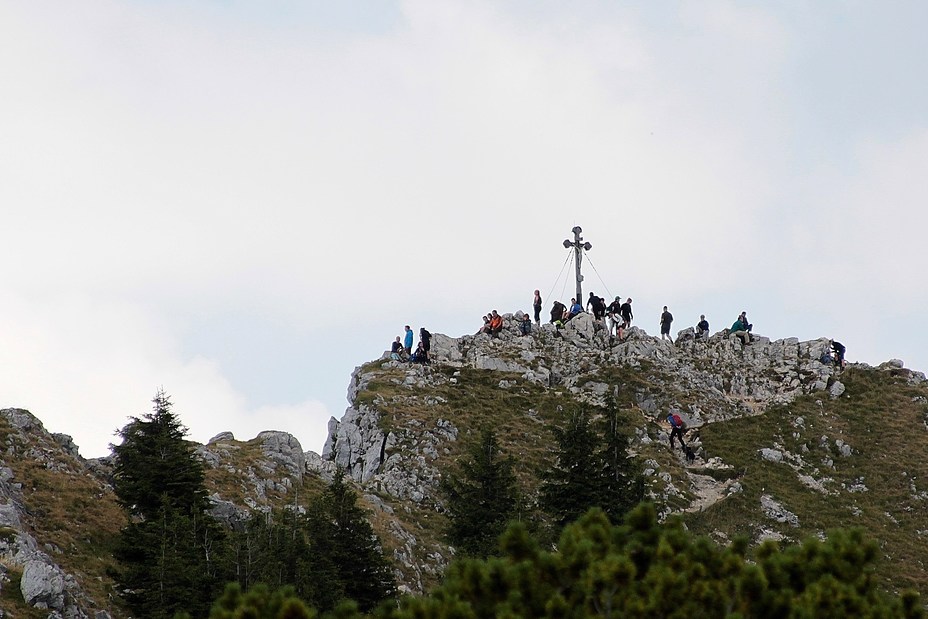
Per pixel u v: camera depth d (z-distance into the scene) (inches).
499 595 1609.3
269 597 1603.1
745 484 5012.3
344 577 3494.1
